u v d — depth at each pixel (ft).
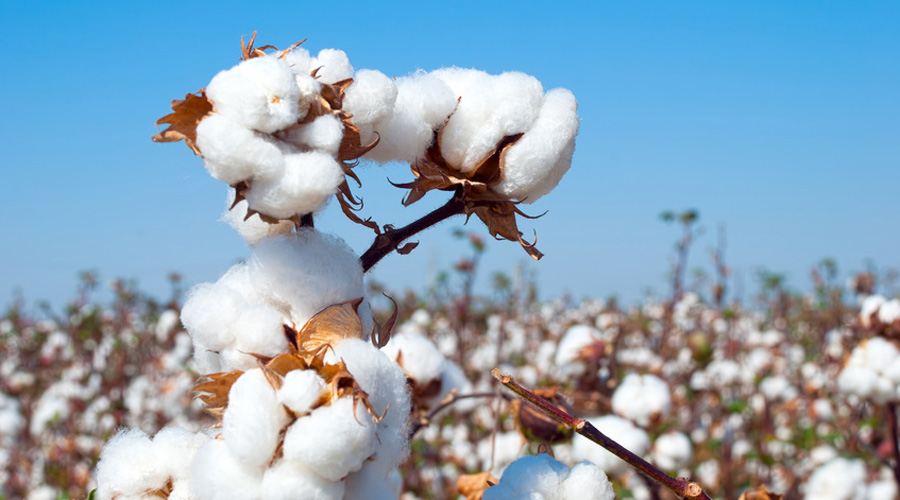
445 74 2.19
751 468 8.64
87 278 13.88
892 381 5.14
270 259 2.01
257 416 1.88
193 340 2.06
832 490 6.89
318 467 1.88
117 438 2.15
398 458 1.98
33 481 8.64
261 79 1.90
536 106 2.16
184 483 2.10
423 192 2.19
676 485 2.18
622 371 9.02
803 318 16.01
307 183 1.90
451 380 3.54
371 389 1.95
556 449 5.43
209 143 1.88
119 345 12.24
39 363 13.64
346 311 2.01
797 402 10.16
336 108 1.98
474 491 3.09
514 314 14.89
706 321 13.70
